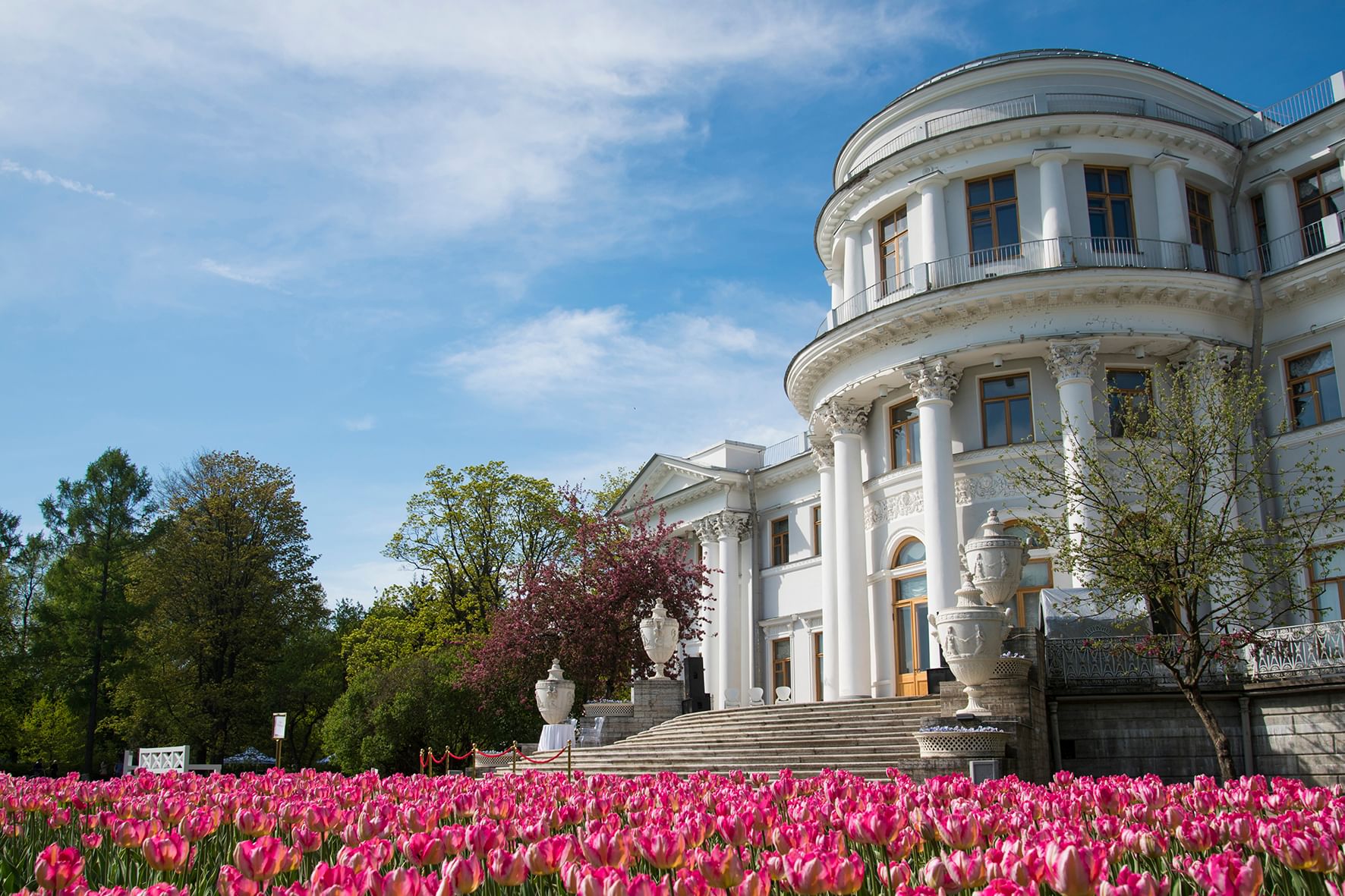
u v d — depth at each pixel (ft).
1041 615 70.95
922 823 17.66
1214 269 90.53
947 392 89.45
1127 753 62.08
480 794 26.13
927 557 88.02
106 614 143.43
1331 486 64.34
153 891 14.07
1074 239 88.99
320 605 173.06
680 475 139.33
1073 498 67.92
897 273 98.73
